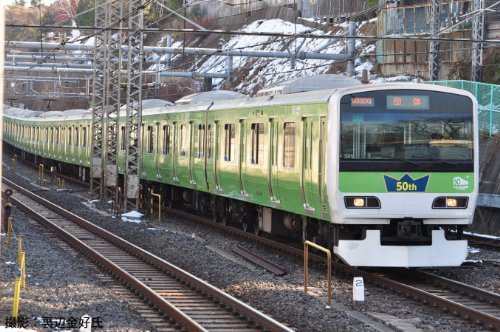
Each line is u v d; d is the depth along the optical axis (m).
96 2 40.44
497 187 29.17
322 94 18.56
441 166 18.00
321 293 16.23
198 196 30.14
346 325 13.13
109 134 38.84
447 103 18.11
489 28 40.75
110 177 35.31
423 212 17.91
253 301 15.61
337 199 17.62
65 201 38.50
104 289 16.52
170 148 31.61
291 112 20.22
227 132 25.39
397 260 17.70
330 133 17.75
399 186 17.80
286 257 21.09
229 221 27.48
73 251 22.70
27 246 22.56
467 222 18.22
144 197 36.62
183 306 14.94
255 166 22.86
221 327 13.14
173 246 23.50
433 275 17.88
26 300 14.75
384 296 16.08
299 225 21.36
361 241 17.72
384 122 17.81
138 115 33.03
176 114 30.88
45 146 60.53
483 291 15.78
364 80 20.77
